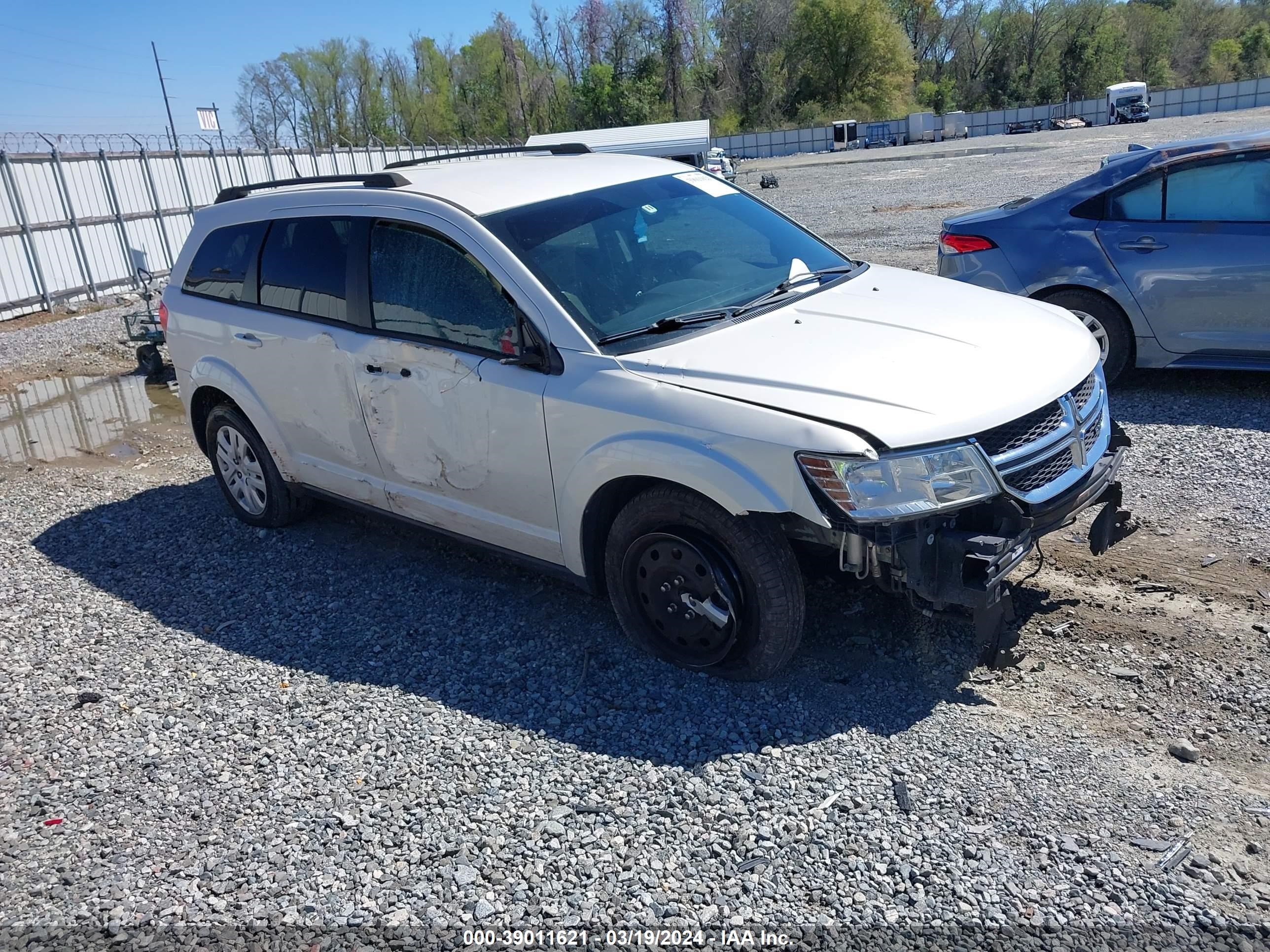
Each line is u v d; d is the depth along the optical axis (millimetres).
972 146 48156
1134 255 6285
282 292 4926
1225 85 63781
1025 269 6641
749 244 4480
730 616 3473
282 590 4855
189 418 5828
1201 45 98000
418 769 3322
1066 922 2480
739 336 3713
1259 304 5980
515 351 3859
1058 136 50344
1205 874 2598
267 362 5004
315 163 26922
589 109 78688
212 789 3328
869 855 2752
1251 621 3771
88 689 4066
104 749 3623
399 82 82938
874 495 3084
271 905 2770
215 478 6840
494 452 3994
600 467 3586
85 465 7625
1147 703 3348
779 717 3416
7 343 13797
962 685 3527
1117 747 3139
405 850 2936
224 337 5266
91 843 3117
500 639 4156
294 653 4219
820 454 3104
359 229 4512
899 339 3637
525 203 4211
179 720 3773
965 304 4051
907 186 26156
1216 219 6141
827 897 2621
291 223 4922
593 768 3242
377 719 3650
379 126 81438
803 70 83875
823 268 4492
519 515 4062
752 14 85438
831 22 81188
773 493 3191
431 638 4227
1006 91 92500
